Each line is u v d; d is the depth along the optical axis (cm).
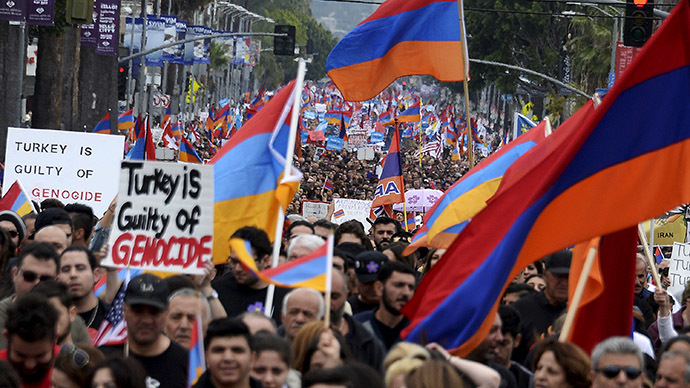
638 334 2112
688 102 1803
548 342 1636
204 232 1917
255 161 2248
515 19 16012
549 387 1609
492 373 1545
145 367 1717
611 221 1783
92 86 11694
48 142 3512
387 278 1975
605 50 12338
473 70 16862
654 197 1794
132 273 2095
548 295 2275
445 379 1219
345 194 7794
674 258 3303
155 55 12681
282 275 1612
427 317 1769
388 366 1380
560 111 13400
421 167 13075
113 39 10081
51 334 1554
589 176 1789
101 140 3525
